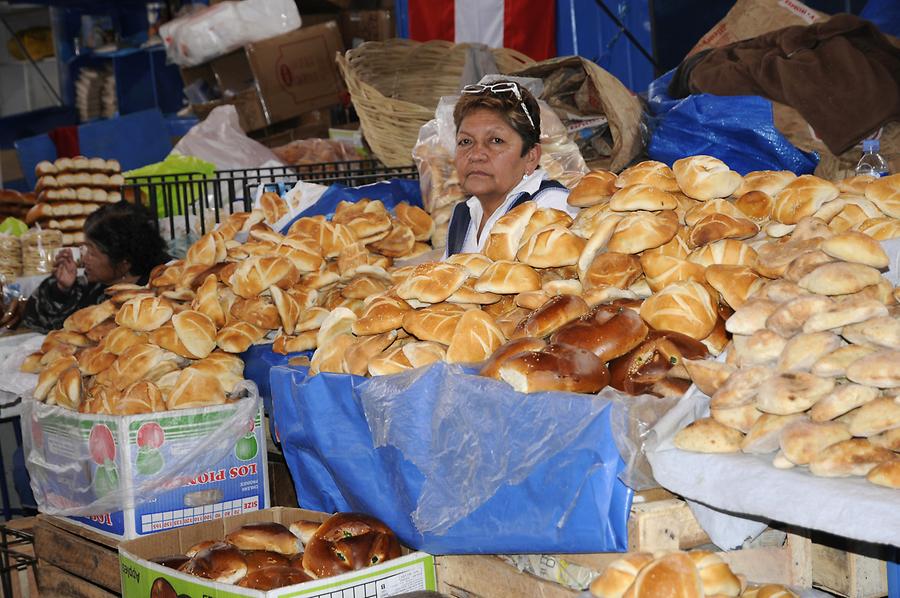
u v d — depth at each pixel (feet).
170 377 8.81
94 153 21.91
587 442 5.16
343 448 6.81
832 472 4.39
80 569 8.68
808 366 4.71
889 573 5.71
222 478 8.41
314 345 8.38
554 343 5.65
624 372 5.56
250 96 20.52
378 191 11.82
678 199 6.77
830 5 13.94
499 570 6.20
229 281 9.29
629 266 6.26
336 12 22.13
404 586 6.46
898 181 5.98
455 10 18.51
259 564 7.09
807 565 5.74
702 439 4.88
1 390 10.59
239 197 16.43
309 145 18.26
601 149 11.66
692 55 11.65
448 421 5.98
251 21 20.63
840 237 5.07
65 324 10.19
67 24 31.83
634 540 5.23
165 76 29.09
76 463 8.63
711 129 10.46
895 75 10.29
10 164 25.96
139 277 13.07
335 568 6.48
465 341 6.27
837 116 10.07
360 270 8.48
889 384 4.40
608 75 11.21
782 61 10.46
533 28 17.85
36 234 16.10
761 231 6.38
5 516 12.24
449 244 9.52
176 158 17.02
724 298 5.70
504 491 5.65
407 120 12.57
